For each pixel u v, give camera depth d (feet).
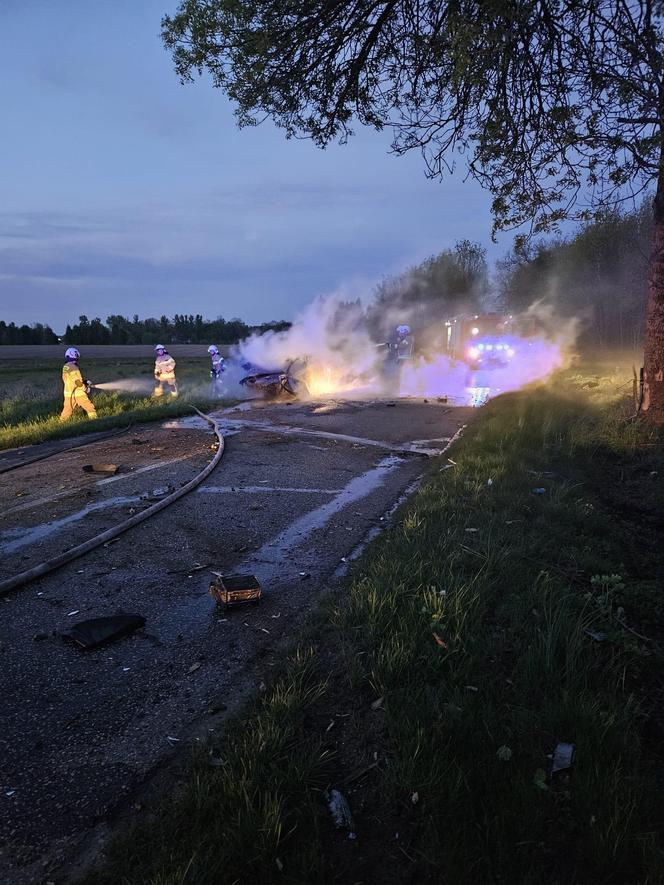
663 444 25.45
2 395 69.21
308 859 6.25
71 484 24.35
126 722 8.98
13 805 7.34
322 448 30.50
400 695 8.71
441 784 7.02
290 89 21.63
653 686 9.29
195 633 11.81
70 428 38.96
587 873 6.05
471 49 14.83
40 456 31.19
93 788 7.60
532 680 9.05
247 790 7.00
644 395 28.68
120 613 12.82
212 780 7.32
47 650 11.29
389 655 9.59
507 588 12.18
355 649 10.32
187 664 10.64
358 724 8.47
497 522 15.92
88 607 13.17
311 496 21.70
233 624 12.12
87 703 9.52
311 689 9.33
